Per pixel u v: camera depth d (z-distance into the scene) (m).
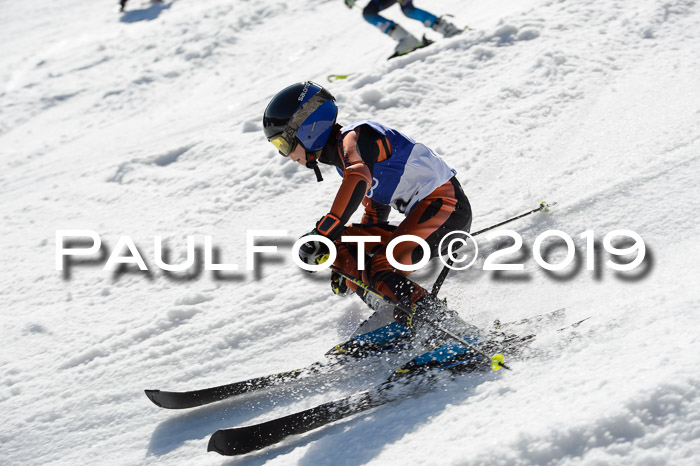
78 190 6.28
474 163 4.82
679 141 4.31
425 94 6.08
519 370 2.72
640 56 5.81
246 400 3.20
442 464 2.22
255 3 13.59
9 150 9.62
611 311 2.92
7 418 3.40
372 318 3.43
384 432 2.62
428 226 3.32
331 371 3.21
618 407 2.14
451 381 2.83
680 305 2.73
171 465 2.86
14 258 5.20
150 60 12.31
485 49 6.59
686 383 2.14
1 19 18.98
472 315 3.43
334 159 3.23
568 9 6.98
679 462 1.94
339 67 8.77
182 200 5.50
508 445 2.18
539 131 5.05
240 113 7.53
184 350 3.66
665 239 3.49
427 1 10.08
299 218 4.83
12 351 3.98
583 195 4.10
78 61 13.48
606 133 4.76
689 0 6.53
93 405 3.38
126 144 7.87
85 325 4.10
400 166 3.29
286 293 3.97
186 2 16.33
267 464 2.65
